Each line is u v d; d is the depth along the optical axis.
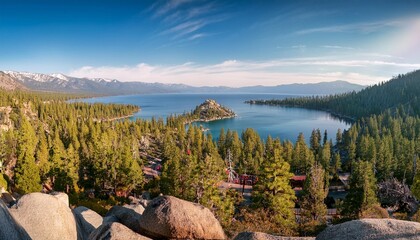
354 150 104.50
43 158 73.00
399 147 97.62
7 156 78.50
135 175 60.41
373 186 54.06
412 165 77.00
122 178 60.75
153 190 63.66
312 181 41.91
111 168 61.03
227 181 85.69
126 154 62.62
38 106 192.12
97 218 22.64
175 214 12.91
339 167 93.75
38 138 104.94
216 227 13.40
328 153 101.19
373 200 44.53
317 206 39.78
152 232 12.86
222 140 133.88
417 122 149.12
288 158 95.94
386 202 55.09
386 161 80.19
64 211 17.44
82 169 69.56
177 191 48.81
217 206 37.34
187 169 48.56
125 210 16.27
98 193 61.94
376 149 95.00
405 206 50.09
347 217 40.09
